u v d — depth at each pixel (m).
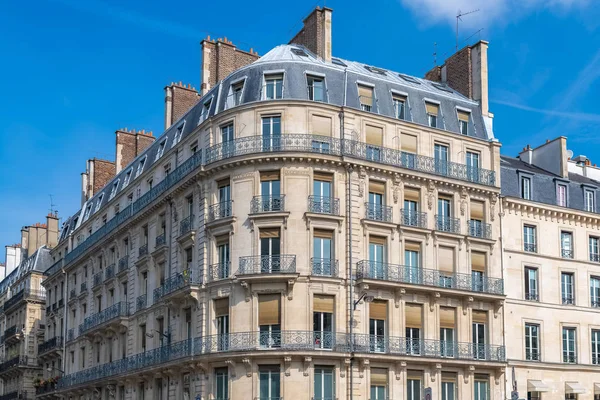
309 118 42.06
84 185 73.94
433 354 42.56
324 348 39.62
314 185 41.59
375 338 41.00
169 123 56.44
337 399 39.28
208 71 52.66
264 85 43.06
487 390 44.53
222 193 43.09
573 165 60.00
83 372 59.72
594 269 51.53
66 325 67.69
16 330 86.25
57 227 92.94
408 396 41.53
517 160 56.50
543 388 46.97
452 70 52.91
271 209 41.00
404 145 44.91
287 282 39.84
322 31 46.75
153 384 48.12
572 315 49.69
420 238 43.97
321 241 41.16
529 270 48.81
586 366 49.16
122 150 66.75
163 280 49.22
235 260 41.25
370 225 42.19
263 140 41.72
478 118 49.06
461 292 43.97
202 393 41.06
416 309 43.06
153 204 50.31
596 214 52.03
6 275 103.75
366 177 42.81
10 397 86.06
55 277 72.69
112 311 56.12
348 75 44.53
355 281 41.12
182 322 45.03
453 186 45.81
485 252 46.56
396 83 46.31
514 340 46.84
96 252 61.91
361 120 43.50
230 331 40.47
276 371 39.38
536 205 49.31
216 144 43.41
